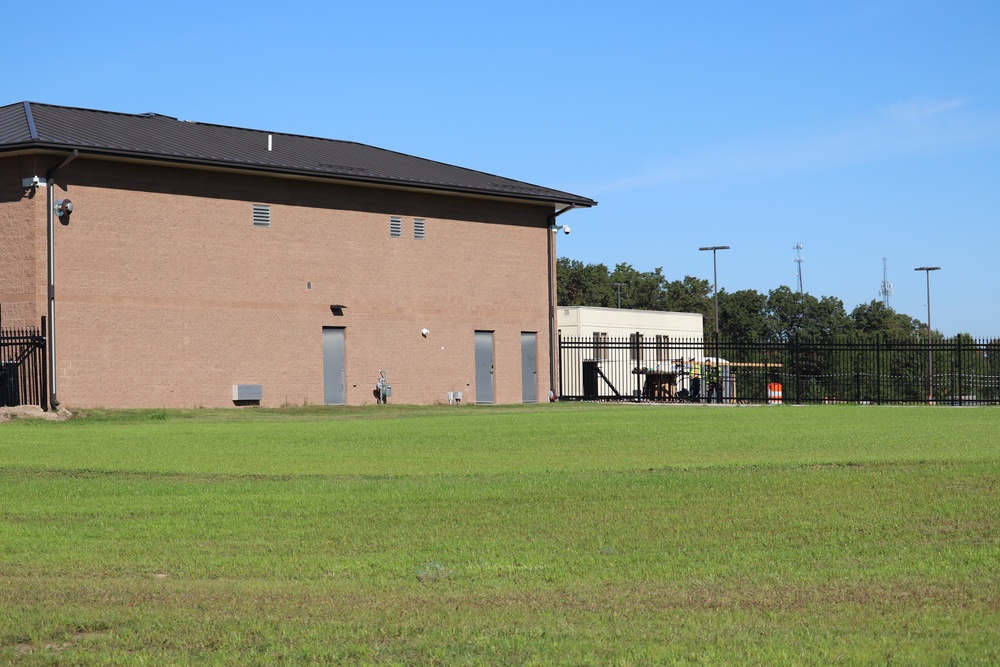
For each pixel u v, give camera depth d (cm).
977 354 5031
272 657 738
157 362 3638
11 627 810
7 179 3431
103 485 1584
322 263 4044
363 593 925
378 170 4222
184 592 929
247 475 1681
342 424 2892
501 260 4547
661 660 720
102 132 3672
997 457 1744
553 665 712
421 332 4300
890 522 1197
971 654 723
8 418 3159
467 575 995
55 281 3425
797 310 11400
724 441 2216
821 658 718
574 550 1098
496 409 3853
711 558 1052
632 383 5734
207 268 3756
